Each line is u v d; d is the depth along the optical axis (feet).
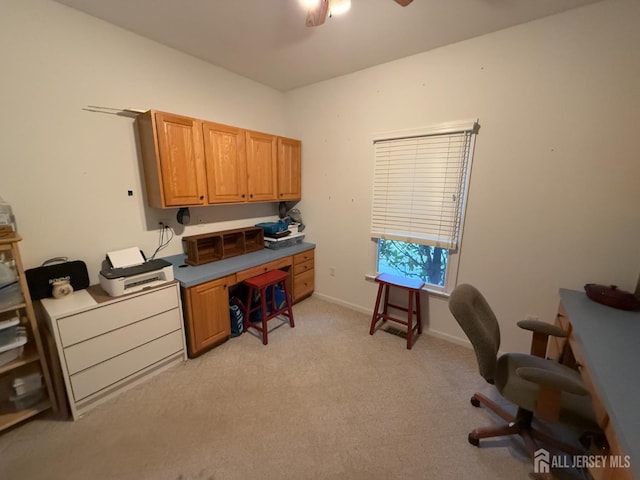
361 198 9.33
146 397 5.96
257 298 9.49
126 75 6.70
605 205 5.73
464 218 7.45
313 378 6.63
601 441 4.17
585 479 4.34
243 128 9.25
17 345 4.90
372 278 9.53
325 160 10.02
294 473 4.45
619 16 5.14
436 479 4.38
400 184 8.34
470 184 7.20
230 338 8.32
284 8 5.67
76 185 6.25
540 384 3.77
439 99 7.30
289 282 10.14
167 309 6.58
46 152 5.77
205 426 5.28
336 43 7.02
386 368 7.02
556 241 6.33
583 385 3.84
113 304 5.63
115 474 4.40
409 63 7.65
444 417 5.56
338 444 4.95
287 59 7.97
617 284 5.82
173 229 8.25
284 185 10.11
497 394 6.18
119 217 7.02
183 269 7.63
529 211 6.54
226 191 8.20
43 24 5.45
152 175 6.94
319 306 10.57
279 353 7.60
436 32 6.43
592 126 5.63
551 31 5.75
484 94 6.67
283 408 5.73
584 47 5.50
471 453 4.81
